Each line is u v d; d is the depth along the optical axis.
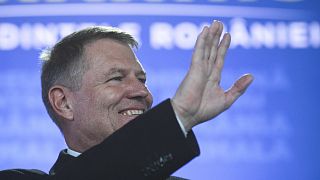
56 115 3.38
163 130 2.44
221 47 2.49
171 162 2.42
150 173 2.41
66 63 3.29
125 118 3.12
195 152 2.45
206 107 2.45
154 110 2.46
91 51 3.24
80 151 3.31
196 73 2.45
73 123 3.29
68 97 3.28
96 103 3.16
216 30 2.47
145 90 3.16
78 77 3.24
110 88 3.15
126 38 3.33
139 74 3.23
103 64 3.19
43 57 3.43
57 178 2.48
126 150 2.44
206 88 2.46
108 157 2.45
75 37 3.32
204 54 2.48
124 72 3.19
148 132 2.45
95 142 3.25
